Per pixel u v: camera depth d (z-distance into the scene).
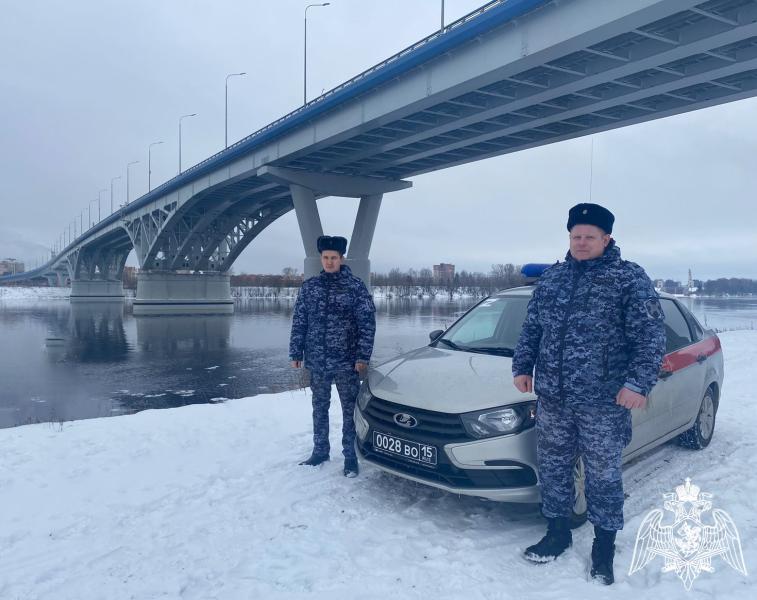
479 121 23.95
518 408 3.09
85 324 48.94
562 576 2.67
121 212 65.69
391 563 2.78
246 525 3.26
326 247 3.99
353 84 25.22
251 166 37.31
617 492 2.62
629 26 14.78
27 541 3.15
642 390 2.49
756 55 16.47
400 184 39.84
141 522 3.36
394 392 3.50
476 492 3.04
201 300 61.44
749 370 8.48
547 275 2.83
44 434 5.46
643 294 2.56
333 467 4.23
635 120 23.83
